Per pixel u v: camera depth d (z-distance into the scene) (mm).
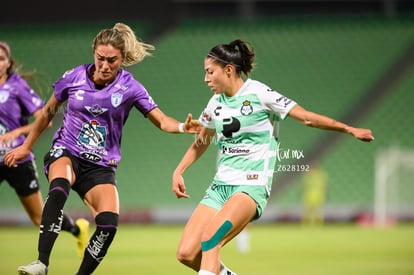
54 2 109500
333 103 95750
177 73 99938
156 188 89750
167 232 71125
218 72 23703
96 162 25141
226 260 44531
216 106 24141
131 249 52250
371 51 100312
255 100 23578
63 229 31141
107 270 38031
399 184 89250
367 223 82750
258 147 23781
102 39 23766
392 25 103812
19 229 75625
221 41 104312
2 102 32719
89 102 24578
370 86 96938
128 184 90312
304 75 98625
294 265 41219
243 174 23703
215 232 22438
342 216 83938
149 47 25672
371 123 93875
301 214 83312
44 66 100562
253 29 106688
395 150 90875
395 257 46250
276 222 83438
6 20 109562
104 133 25031
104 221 24016
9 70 33250
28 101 33156
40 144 90625
